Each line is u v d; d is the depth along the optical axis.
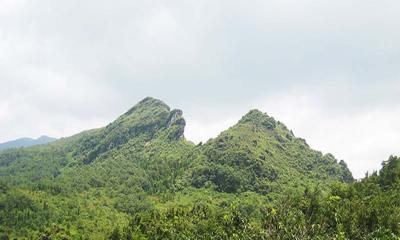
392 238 87.19
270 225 71.12
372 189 144.38
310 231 75.12
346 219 108.12
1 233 180.38
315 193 137.38
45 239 177.25
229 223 100.56
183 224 146.00
